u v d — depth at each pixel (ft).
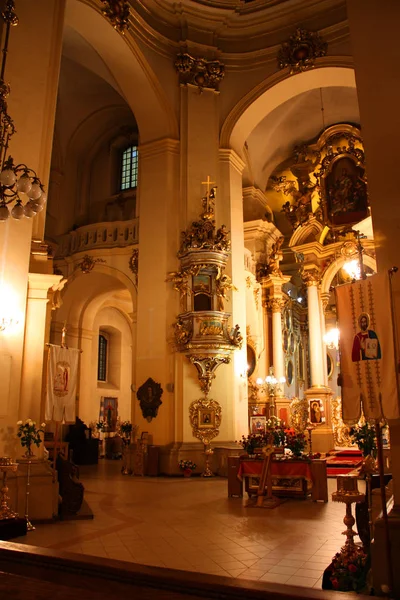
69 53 51.85
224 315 43.96
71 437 54.60
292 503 29.43
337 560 14.76
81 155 65.67
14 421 23.91
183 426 43.19
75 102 61.46
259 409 61.72
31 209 20.59
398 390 13.61
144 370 45.44
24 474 23.48
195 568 16.87
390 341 14.01
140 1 47.14
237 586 7.24
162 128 49.47
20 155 26.66
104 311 70.79
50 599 7.18
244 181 66.85
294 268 77.10
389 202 16.17
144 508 27.61
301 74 49.01
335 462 47.75
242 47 52.08
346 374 14.74
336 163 59.98
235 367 45.78
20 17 27.89
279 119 64.69
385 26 17.43
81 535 21.24
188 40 50.29
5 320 24.14
